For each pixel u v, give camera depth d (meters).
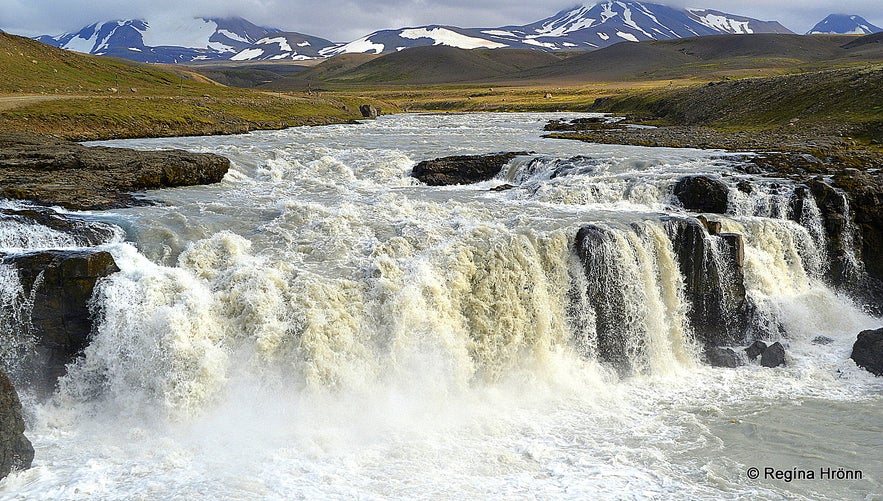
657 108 117.06
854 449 21.50
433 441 21.80
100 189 37.47
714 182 38.12
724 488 19.22
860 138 62.41
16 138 51.12
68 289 22.83
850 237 36.00
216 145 65.06
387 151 58.91
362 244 29.03
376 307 25.14
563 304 28.58
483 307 26.80
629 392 26.36
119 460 19.91
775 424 23.25
